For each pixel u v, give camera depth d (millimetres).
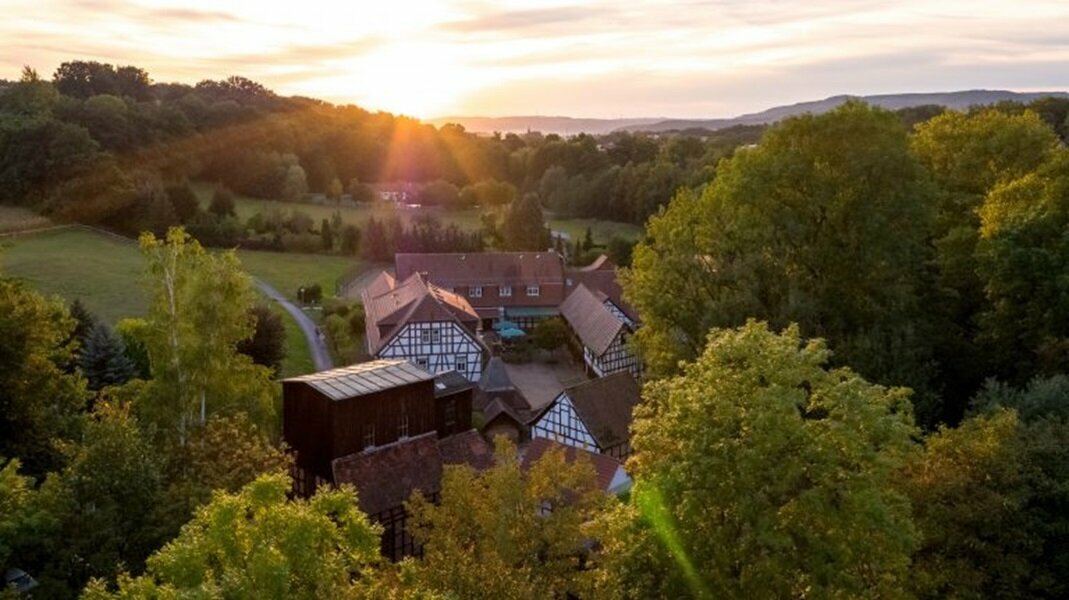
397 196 164000
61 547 22266
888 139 42531
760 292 42375
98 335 53875
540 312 88188
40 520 21844
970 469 24109
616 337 67625
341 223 124500
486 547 23281
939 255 45438
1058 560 23734
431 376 44156
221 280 38125
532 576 23188
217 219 119562
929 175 45688
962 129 51469
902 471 24406
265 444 31344
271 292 96625
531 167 176000
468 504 24922
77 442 33125
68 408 37844
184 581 16641
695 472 20016
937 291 44812
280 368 65812
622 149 168875
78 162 115500
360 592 17969
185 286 37406
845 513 19453
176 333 36938
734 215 43656
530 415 61000
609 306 82438
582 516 25703
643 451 22750
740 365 21781
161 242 38531
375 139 179750
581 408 49500
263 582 16359
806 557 19688
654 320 44906
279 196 150875
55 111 133000
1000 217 40625
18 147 117688
